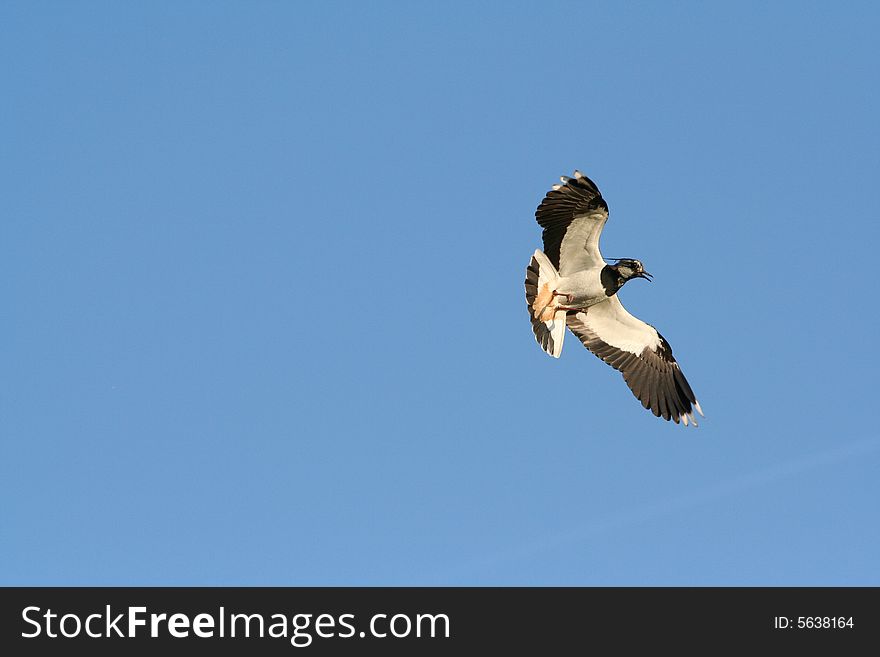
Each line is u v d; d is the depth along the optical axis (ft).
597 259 61.46
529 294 61.93
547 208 59.57
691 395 65.21
